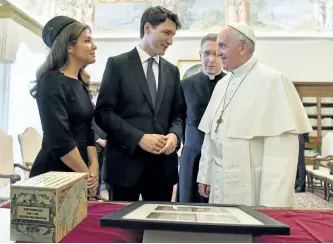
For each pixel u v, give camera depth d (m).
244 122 1.53
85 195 0.96
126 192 1.57
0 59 4.60
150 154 1.57
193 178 2.05
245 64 1.62
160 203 0.99
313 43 7.05
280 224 0.71
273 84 1.53
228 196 1.50
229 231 0.69
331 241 0.78
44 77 1.32
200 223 0.70
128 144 1.45
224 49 1.60
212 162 1.69
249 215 0.82
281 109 1.48
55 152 1.25
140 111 1.54
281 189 1.38
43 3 6.28
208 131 1.73
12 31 4.69
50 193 0.76
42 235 0.75
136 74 1.57
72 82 1.38
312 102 7.13
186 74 7.06
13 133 5.54
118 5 7.28
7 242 0.76
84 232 0.83
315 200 5.05
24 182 0.81
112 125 1.49
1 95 5.39
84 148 1.42
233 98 1.62
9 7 4.61
